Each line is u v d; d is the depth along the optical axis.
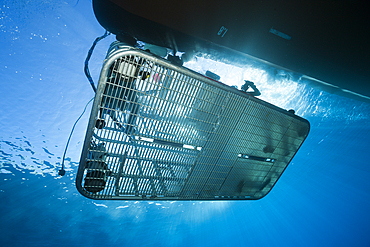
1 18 2.21
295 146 2.79
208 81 1.85
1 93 2.34
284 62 2.79
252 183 2.84
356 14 2.08
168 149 2.10
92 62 2.79
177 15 1.98
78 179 1.90
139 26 2.04
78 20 2.61
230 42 2.39
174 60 1.87
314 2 1.97
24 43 2.37
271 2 1.96
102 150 1.86
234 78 3.26
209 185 2.52
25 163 2.43
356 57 2.62
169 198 2.35
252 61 2.86
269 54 2.63
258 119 2.31
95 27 2.72
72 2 2.51
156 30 2.11
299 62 2.78
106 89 1.67
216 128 2.17
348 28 2.22
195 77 1.79
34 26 2.38
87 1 2.58
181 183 2.35
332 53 2.57
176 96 1.84
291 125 2.56
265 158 2.70
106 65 1.52
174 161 2.19
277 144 2.63
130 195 2.20
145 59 1.61
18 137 2.42
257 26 2.19
